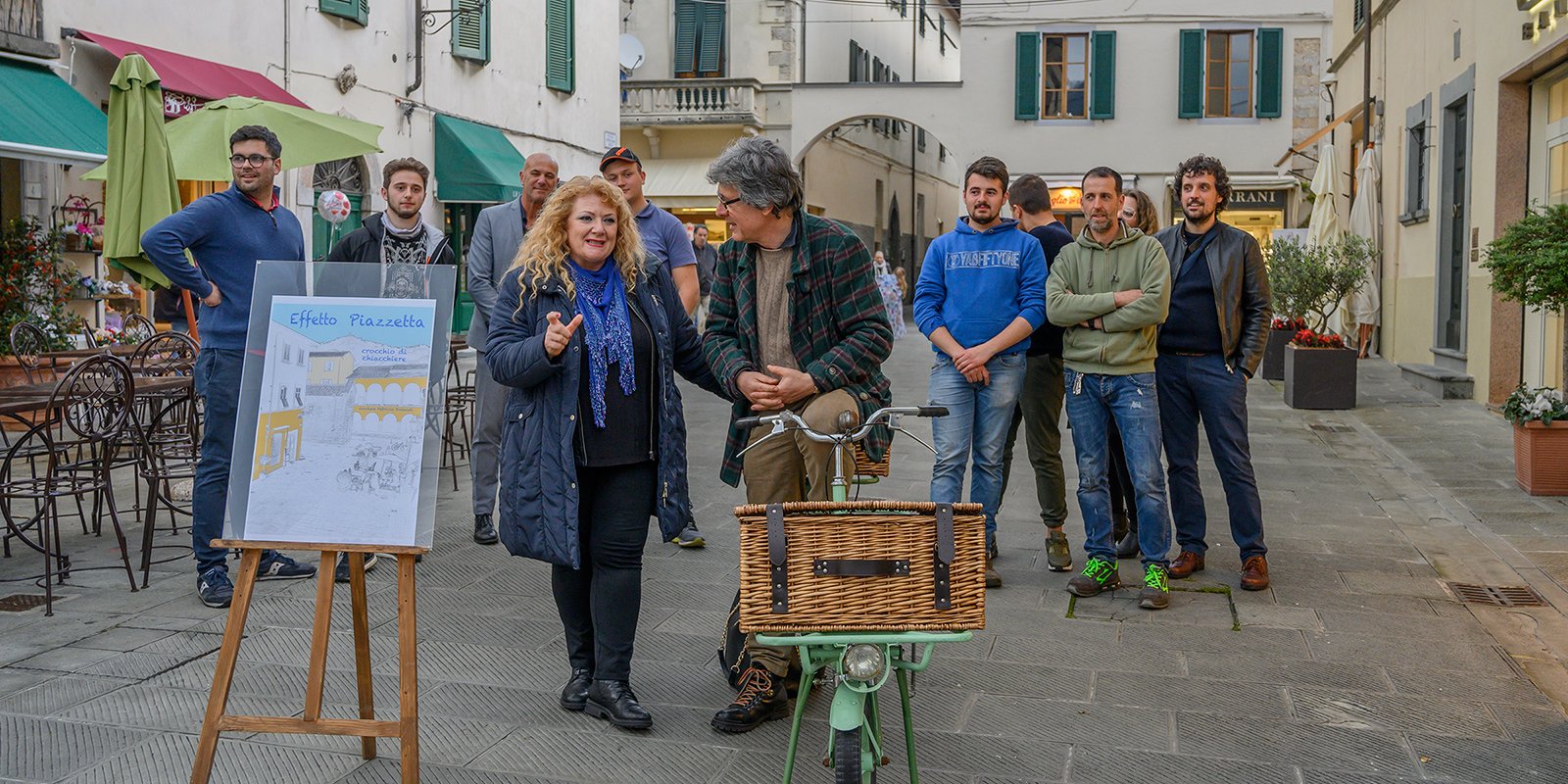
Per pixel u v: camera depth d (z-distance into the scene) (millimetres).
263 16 14805
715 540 7039
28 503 7836
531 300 4156
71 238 11961
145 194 6938
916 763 3848
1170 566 6262
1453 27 14242
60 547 6168
